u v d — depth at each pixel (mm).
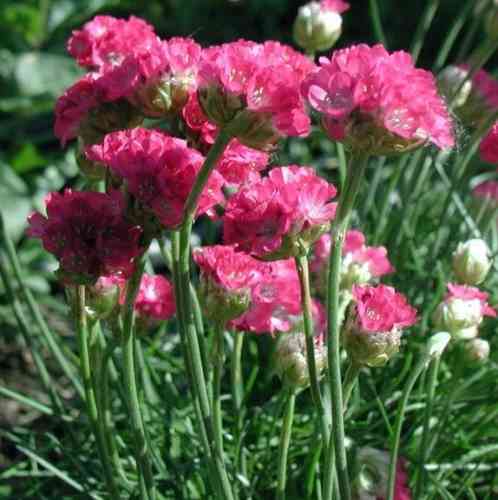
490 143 380
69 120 333
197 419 333
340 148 445
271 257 308
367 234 483
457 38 933
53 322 575
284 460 356
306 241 307
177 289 322
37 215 315
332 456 323
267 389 448
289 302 349
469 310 364
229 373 454
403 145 291
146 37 380
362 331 319
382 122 287
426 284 443
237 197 308
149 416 416
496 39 425
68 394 503
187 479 394
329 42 436
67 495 422
